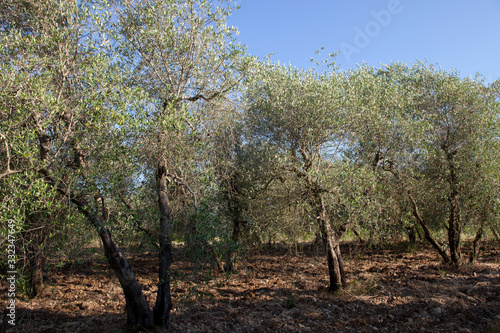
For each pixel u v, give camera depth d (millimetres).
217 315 8031
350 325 7574
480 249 14891
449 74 11805
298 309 8547
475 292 9008
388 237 10602
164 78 8047
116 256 6422
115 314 8031
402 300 8844
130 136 6082
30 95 5625
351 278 10945
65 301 9016
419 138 9711
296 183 9172
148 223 7020
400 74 13664
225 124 8469
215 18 7969
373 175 8719
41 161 5438
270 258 15180
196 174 7523
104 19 7422
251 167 11484
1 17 7617
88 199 6059
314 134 9156
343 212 8844
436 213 12023
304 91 9500
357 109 9297
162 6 7684
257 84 10250
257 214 10562
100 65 6762
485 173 9570
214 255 6621
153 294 9531
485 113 10453
